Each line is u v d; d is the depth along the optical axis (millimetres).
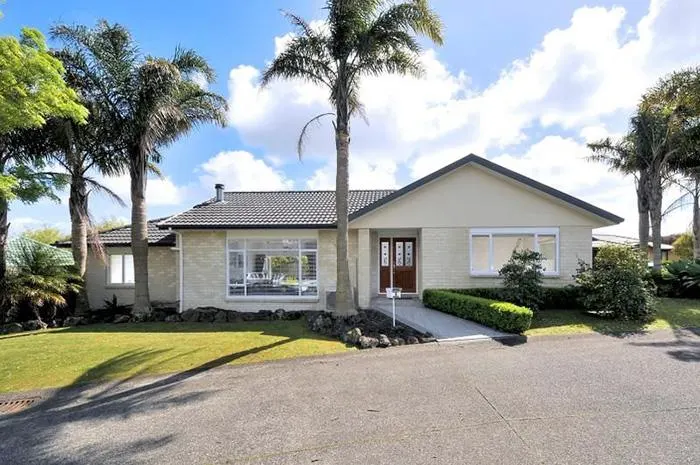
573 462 3906
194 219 14922
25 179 12219
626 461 3908
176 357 8336
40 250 14203
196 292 14867
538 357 7812
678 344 8625
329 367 7473
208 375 7180
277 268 14883
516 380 6438
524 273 12258
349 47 11352
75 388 6660
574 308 12836
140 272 13914
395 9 11273
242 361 7988
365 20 11398
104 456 4320
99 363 8000
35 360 8281
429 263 14367
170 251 16719
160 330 11422
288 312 13836
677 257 33406
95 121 13438
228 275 14836
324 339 9781
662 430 4559
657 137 20016
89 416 5469
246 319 13188
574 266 14016
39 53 9312
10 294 12422
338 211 11734
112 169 14734
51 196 12914
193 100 14500
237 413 5402
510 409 5262
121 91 13117
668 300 14484
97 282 16703
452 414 5148
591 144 23312
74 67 12898
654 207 20453
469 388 6113
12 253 14500
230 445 4484
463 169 14438
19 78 9070
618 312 11312
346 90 11758
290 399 5867
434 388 6160
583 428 4645
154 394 6277
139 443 4602
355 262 14844
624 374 6609
